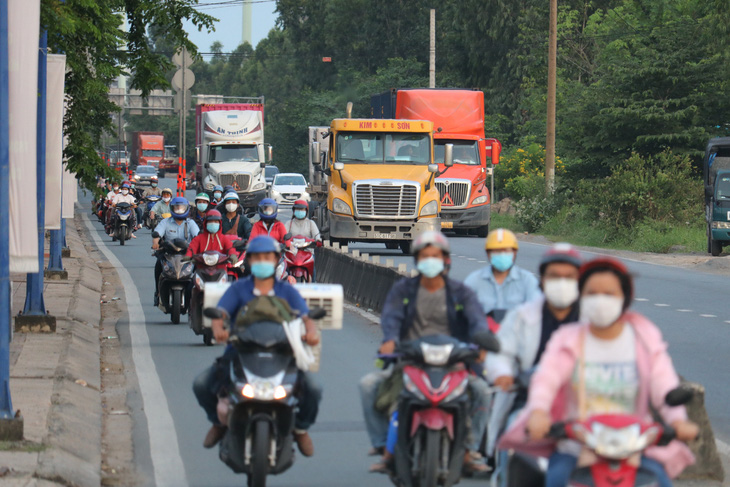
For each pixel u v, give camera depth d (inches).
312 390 903.1
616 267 606.9
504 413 745.6
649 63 5713.6
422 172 3666.3
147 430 1163.9
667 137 5506.9
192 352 1690.5
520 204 5383.9
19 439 1013.2
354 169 3671.3
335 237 3673.7
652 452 598.2
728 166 4266.7
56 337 1690.5
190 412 1258.0
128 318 2102.6
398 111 4648.1
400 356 837.2
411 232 3629.4
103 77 2551.7
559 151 6058.1
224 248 1791.3
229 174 6412.4
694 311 2239.2
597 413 618.8
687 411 965.2
